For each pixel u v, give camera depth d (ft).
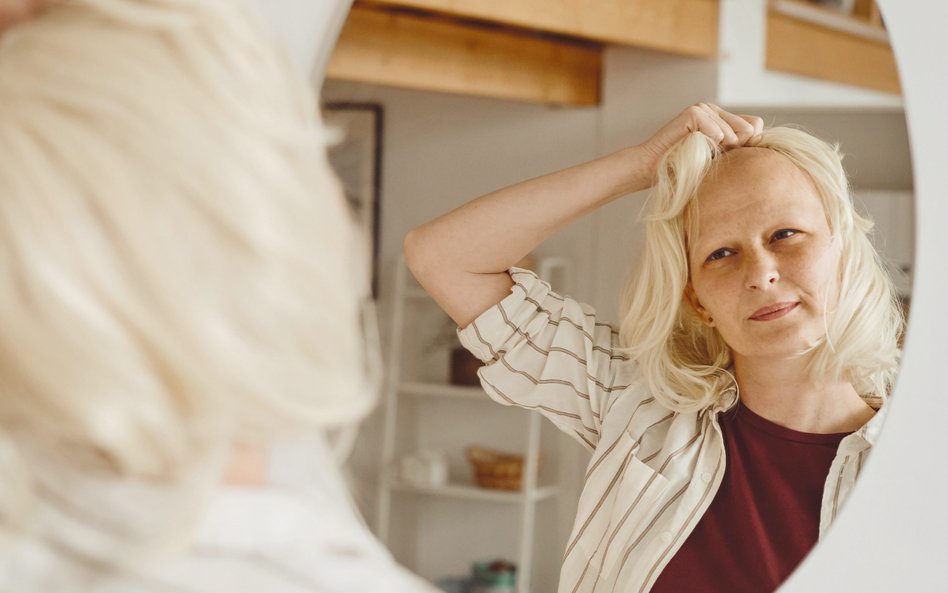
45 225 1.21
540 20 2.79
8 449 1.33
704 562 3.01
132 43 1.33
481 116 2.75
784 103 3.07
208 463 1.33
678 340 2.99
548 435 2.86
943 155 3.34
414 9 2.67
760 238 3.06
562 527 2.86
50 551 1.33
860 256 3.18
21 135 1.24
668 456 3.00
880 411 3.25
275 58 1.46
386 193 2.64
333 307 1.39
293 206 1.35
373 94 2.65
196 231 1.28
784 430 3.11
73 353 1.21
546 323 2.83
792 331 3.11
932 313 3.32
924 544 3.38
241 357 1.29
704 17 2.99
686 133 2.97
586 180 2.85
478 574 2.74
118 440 1.26
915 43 3.34
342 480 2.48
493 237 2.74
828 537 3.19
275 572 1.42
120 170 1.25
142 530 1.33
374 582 1.49
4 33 1.49
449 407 2.69
